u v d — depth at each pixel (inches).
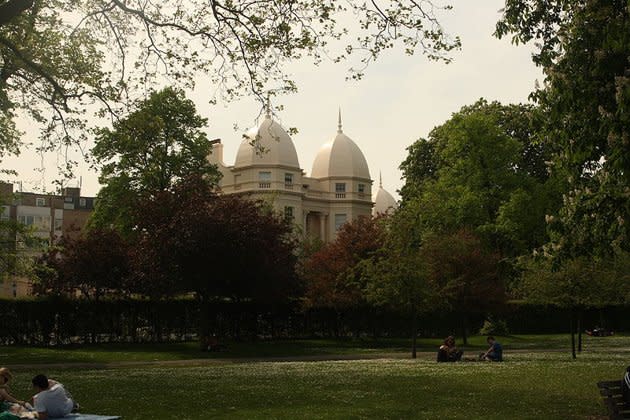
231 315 1872.5
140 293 1707.7
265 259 1558.8
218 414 557.6
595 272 1132.5
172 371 1000.2
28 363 1229.7
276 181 3858.3
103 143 1941.4
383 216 2023.9
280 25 782.5
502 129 2546.8
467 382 781.3
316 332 2018.9
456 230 2167.8
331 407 592.1
